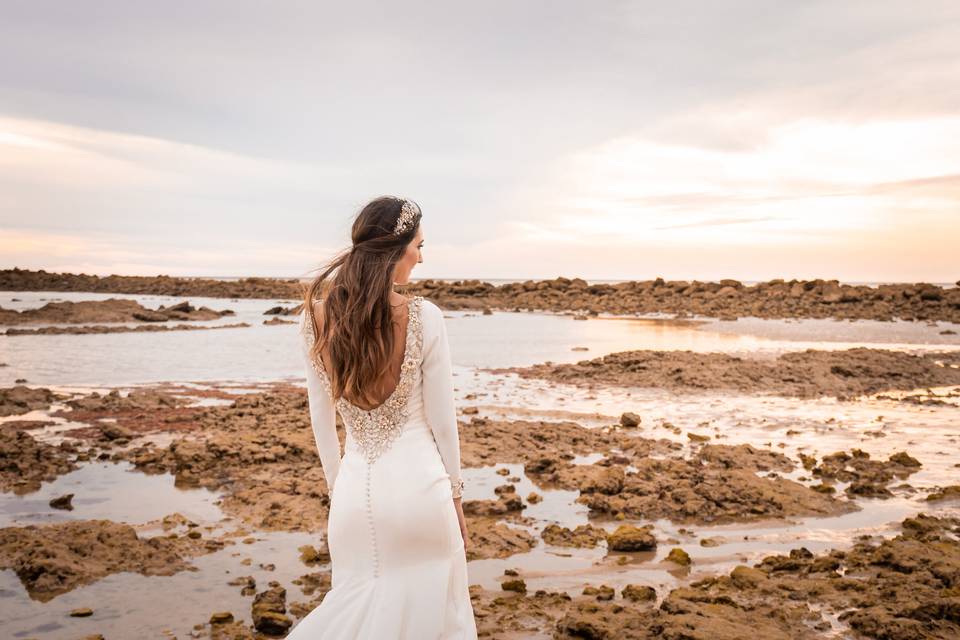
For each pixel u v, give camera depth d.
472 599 4.76
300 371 16.73
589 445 9.40
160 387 14.19
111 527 5.86
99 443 9.32
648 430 10.41
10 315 31.47
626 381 15.11
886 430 10.45
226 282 71.25
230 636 4.20
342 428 10.04
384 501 2.77
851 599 4.57
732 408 12.27
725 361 17.08
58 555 5.20
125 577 5.06
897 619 4.11
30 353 20.03
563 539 5.96
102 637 4.14
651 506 6.75
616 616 4.33
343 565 2.87
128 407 11.75
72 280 73.38
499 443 9.27
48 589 4.83
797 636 4.08
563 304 49.34
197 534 5.88
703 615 4.26
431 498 2.80
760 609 4.43
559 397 13.38
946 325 33.97
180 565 5.29
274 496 6.96
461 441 9.38
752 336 27.45
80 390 13.73
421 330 2.79
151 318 32.78
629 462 8.46
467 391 14.07
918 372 16.08
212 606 4.61
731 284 54.09
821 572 5.14
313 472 7.86
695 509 6.64
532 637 4.21
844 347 23.16
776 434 10.16
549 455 8.68
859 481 7.54
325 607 2.79
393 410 2.82
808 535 6.08
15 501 6.82
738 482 7.38
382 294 2.73
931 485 7.54
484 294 56.53
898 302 44.88
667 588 4.96
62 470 7.92
